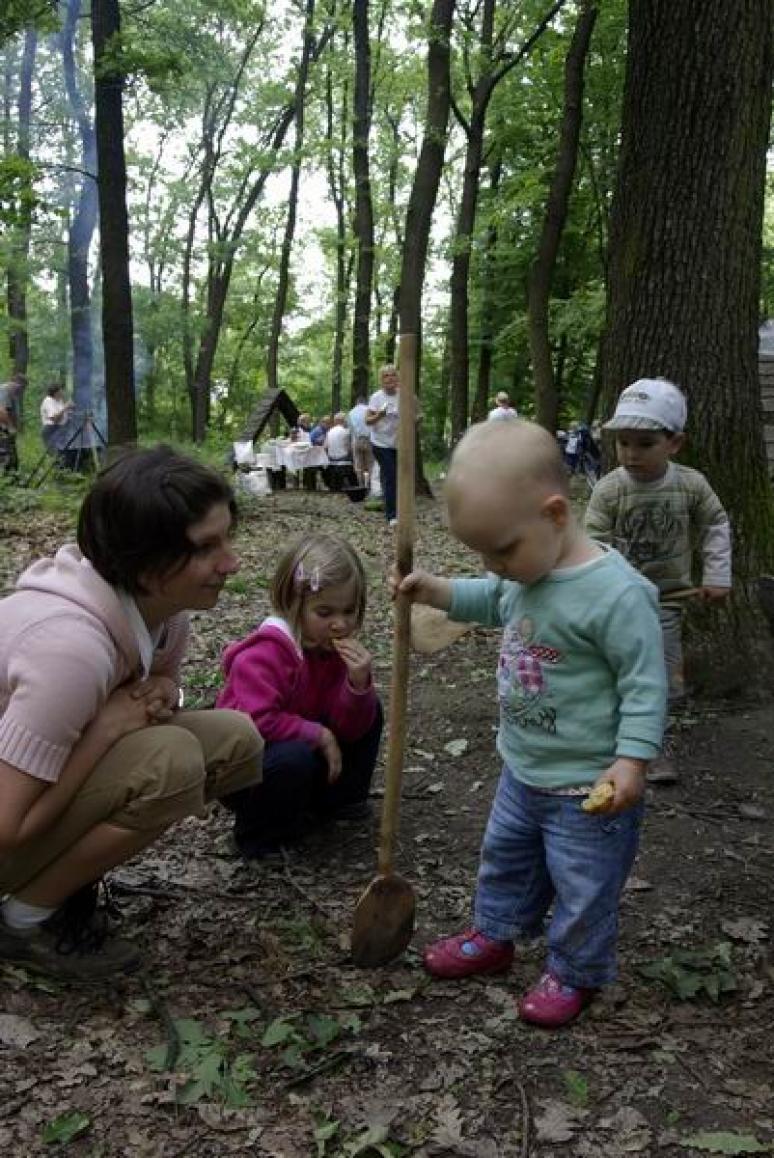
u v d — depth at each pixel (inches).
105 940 102.3
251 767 107.0
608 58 691.4
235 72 924.0
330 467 639.1
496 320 922.1
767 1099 86.8
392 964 106.3
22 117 653.9
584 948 94.5
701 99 179.6
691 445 187.3
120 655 90.7
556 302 769.6
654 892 122.9
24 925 98.3
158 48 460.8
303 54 899.4
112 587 89.2
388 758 102.0
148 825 92.8
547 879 101.4
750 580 186.9
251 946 108.7
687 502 154.9
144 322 1175.6
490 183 905.5
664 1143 81.5
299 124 925.2
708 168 181.6
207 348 1111.0
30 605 87.9
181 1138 80.4
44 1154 77.9
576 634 89.5
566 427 1056.8
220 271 1133.1
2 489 415.2
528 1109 84.9
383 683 205.5
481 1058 91.7
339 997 100.0
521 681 93.7
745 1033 95.9
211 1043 90.7
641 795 88.9
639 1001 100.9
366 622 257.9
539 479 86.4
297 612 128.7
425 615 107.5
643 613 88.4
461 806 148.6
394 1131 82.4
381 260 1063.0
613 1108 85.4
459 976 103.8
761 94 182.4
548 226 536.4
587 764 92.0
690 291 184.9
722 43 177.8
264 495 577.0
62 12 621.6
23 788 85.1
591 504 159.8
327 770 133.6
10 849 87.6
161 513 84.8
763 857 132.0
